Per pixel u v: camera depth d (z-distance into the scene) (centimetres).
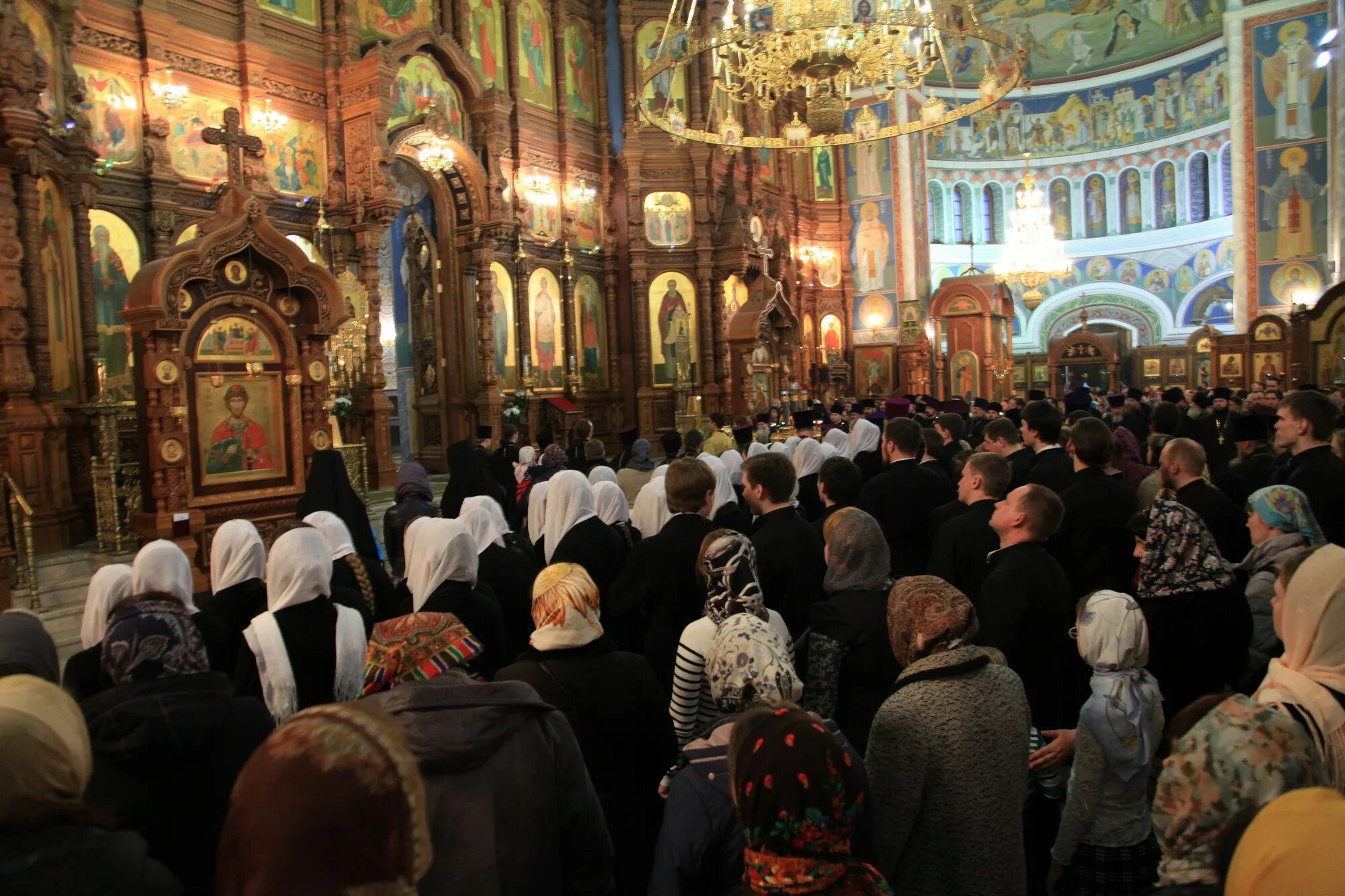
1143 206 3834
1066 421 861
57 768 173
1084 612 329
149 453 965
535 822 238
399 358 2231
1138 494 623
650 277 2530
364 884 130
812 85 1174
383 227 1720
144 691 250
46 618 898
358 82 1686
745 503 792
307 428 1091
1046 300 4034
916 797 279
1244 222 3123
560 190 2347
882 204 3316
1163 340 3772
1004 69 3866
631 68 2505
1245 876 144
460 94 2053
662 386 2547
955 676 288
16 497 917
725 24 1153
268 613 359
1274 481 723
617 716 300
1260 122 3083
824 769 188
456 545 409
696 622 356
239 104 1571
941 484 643
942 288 3203
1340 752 238
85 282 1252
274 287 1062
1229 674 399
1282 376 2542
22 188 1084
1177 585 402
